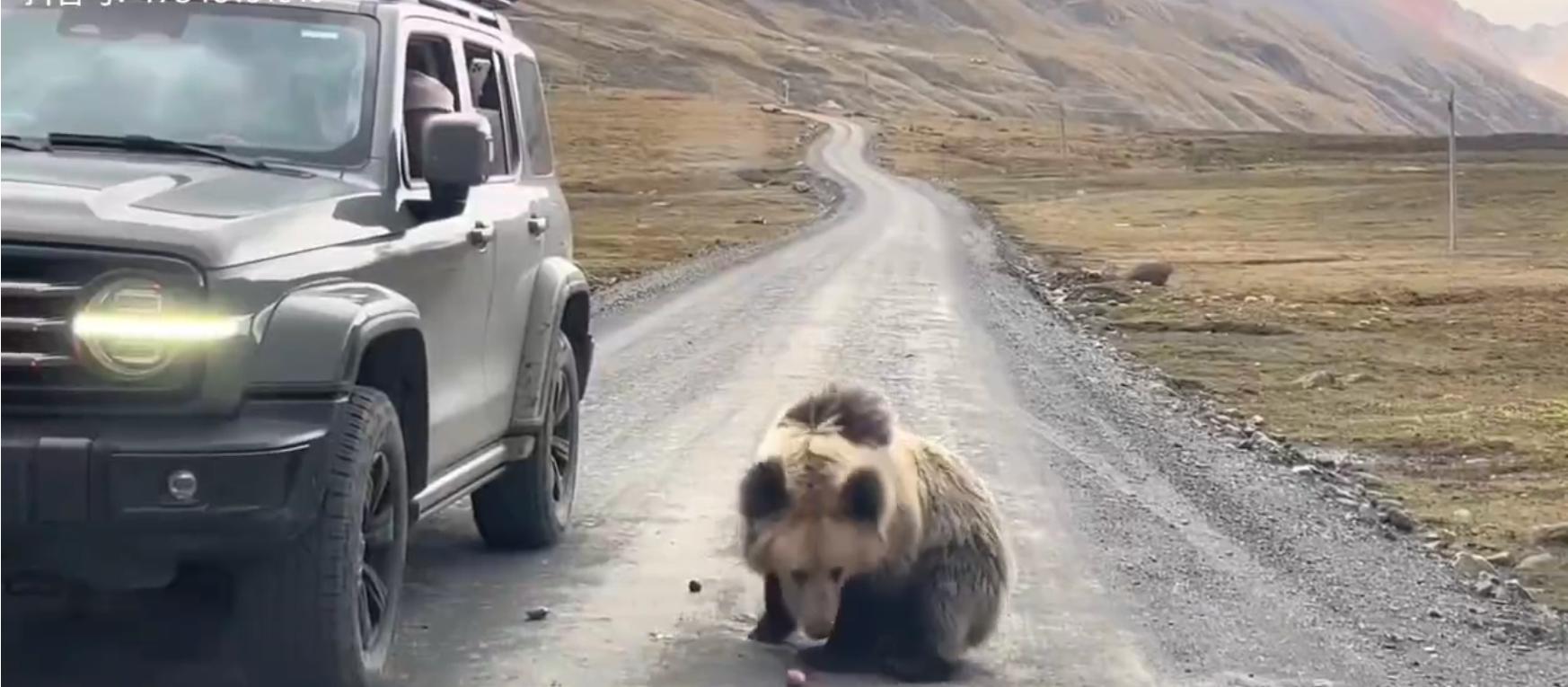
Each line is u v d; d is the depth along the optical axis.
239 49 5.64
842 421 5.30
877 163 115.19
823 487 5.11
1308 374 18.61
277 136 5.47
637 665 5.71
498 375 6.50
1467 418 15.28
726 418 11.68
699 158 111.88
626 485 8.95
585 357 7.88
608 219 56.91
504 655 5.76
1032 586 7.24
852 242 44.47
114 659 5.21
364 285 5.05
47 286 4.40
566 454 7.66
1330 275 37.78
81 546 4.41
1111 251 45.38
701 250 38.91
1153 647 6.35
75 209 4.52
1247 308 28.06
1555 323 27.19
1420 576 8.16
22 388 4.40
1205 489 10.23
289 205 5.02
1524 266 42.16
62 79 5.47
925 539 5.55
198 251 4.51
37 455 4.29
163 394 4.46
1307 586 7.68
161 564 4.50
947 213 65.69
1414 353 22.06
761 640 6.02
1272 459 12.09
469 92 6.52
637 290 24.78
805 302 23.77
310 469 4.56
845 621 5.59
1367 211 68.81
